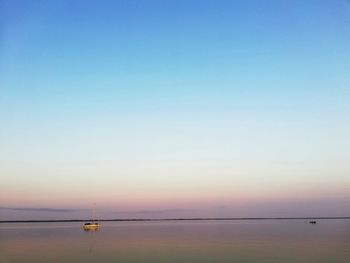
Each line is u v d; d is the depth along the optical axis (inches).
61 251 1378.0
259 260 1139.3
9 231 2440.9
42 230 3161.9
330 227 2787.9
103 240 1984.5
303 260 1093.1
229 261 1147.9
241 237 2098.9
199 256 1272.1
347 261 1016.9
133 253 1380.4
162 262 1152.8
